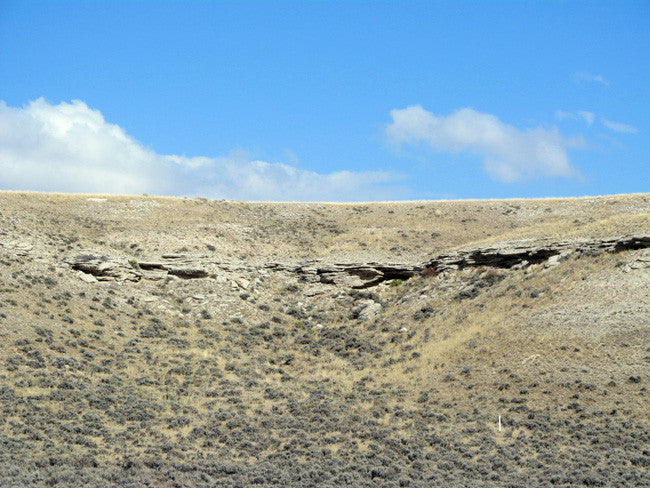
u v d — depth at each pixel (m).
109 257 66.62
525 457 37.22
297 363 57.41
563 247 63.34
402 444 39.75
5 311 50.72
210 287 68.62
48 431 36.44
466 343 53.41
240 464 35.75
